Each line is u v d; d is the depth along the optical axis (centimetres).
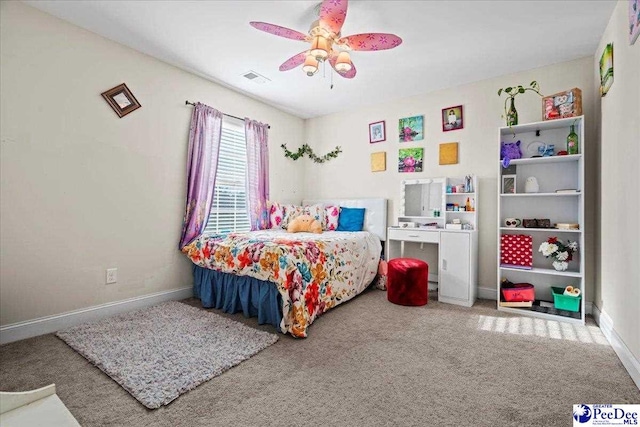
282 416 136
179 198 316
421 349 203
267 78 336
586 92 283
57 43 233
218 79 339
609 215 227
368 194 416
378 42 217
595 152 271
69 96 239
